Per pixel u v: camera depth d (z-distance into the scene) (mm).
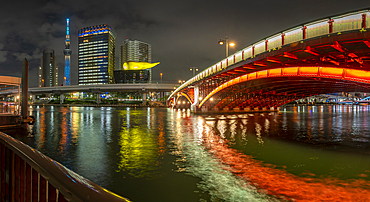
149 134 22688
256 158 13070
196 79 60094
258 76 37781
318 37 21703
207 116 52969
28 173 2385
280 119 44000
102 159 12695
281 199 7633
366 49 21062
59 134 22516
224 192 8188
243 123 35125
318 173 10352
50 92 158375
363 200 7488
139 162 12117
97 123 34188
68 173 1771
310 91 57062
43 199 2105
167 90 134875
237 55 36781
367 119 43750
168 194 7996
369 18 18750
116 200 1234
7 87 29484
